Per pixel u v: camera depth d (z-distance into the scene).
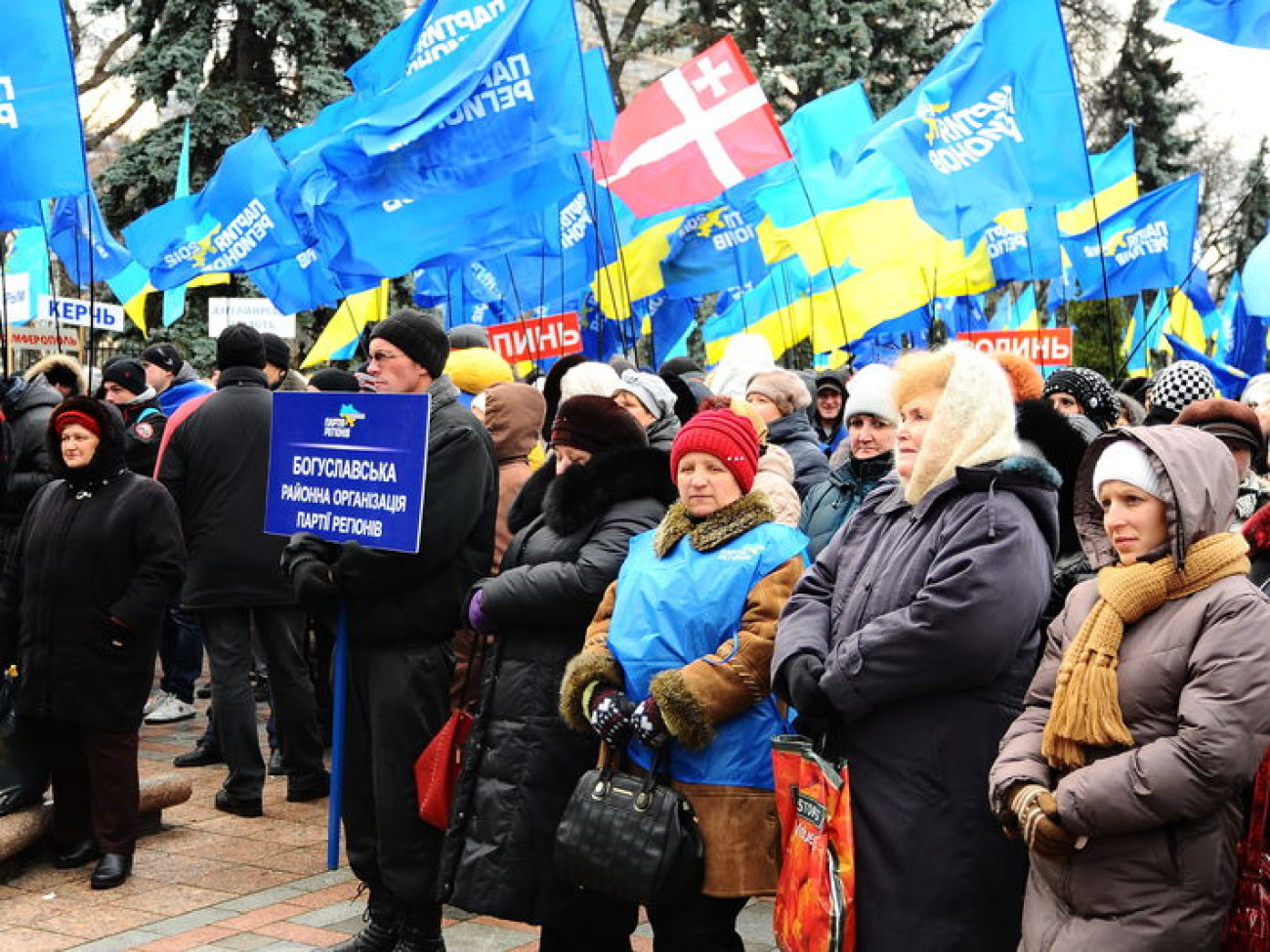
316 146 7.92
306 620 6.96
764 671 3.80
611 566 4.34
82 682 5.68
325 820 6.68
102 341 22.72
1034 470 3.50
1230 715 2.96
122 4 22.72
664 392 5.88
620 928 4.39
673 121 8.73
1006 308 17.23
